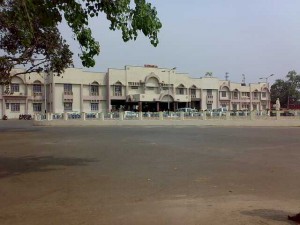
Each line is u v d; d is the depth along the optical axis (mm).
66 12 9492
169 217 5773
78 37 9867
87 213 6168
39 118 42500
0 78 21516
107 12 9125
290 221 5438
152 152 14859
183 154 14180
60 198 7336
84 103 66812
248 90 89188
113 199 7160
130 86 70438
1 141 20531
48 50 25156
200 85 79375
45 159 13039
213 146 16969
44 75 66250
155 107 73375
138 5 8953
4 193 7863
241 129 30156
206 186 8297
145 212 6121
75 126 38375
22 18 9695
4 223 5652
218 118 38000
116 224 5484
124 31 9195
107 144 18188
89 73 67250
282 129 29812
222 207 6359
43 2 9109
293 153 14156
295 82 98312
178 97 73250
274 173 9875
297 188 7996
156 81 73000
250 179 9070
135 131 28328
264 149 15594
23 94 65250
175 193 7621
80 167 11195
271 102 100938
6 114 64125
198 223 5414
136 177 9492
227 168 10797
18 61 21109
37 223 5633
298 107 85062
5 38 21609
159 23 9117
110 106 68750
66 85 65000
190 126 35812
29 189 8242
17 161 12594
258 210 6117
